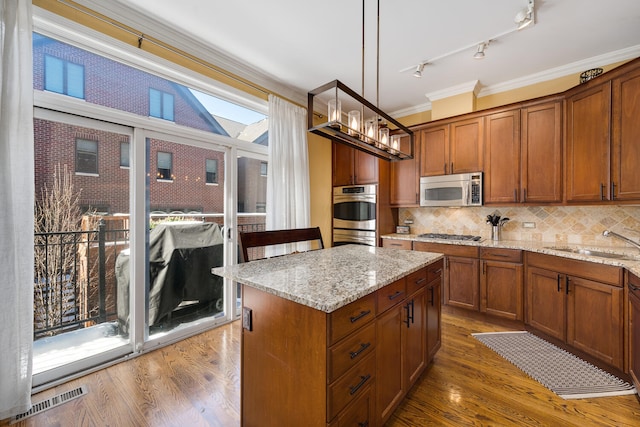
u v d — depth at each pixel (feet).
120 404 5.72
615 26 7.57
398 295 5.35
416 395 6.08
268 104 10.55
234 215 9.98
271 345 4.39
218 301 9.74
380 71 10.14
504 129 10.11
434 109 12.19
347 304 3.90
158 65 7.73
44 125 6.29
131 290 7.61
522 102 9.67
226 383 6.43
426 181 11.93
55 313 6.68
